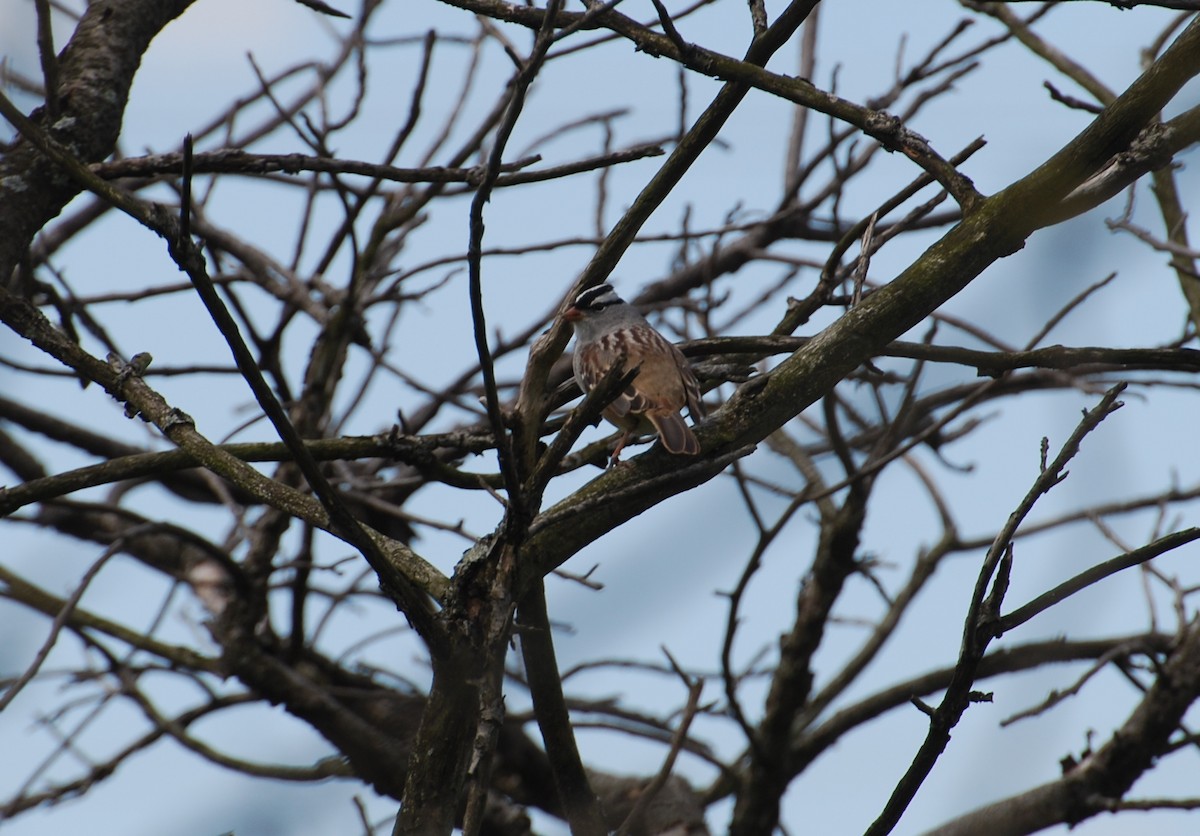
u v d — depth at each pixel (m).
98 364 8.18
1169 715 11.47
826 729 13.77
